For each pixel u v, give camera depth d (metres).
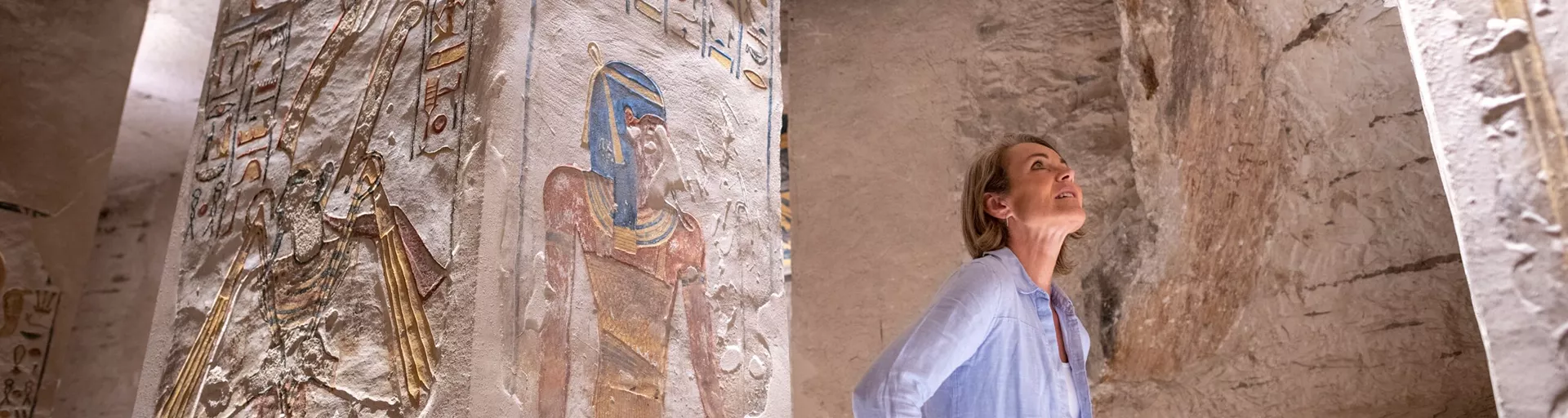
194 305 2.13
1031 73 4.02
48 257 4.22
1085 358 2.02
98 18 4.57
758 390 2.15
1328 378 3.23
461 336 1.66
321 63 2.14
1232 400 3.34
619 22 2.07
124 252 5.18
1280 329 3.34
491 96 1.78
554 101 1.88
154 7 4.93
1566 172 0.98
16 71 4.26
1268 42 3.35
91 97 4.48
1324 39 3.33
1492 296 1.00
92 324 5.11
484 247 1.69
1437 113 1.06
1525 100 1.01
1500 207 1.01
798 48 4.46
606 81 2.00
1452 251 3.12
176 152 5.23
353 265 1.88
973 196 2.10
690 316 2.03
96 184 4.45
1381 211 3.25
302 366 1.88
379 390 1.75
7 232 4.11
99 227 5.22
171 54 5.08
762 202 2.32
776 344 2.24
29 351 4.09
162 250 5.17
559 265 1.80
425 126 1.87
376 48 2.05
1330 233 3.32
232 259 2.11
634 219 1.97
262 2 2.35
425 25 1.97
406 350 1.73
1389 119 3.25
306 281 1.95
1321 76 3.35
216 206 2.20
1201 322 3.43
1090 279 3.63
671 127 2.12
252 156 2.18
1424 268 3.16
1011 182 2.04
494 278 1.69
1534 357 0.96
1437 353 3.10
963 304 1.75
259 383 1.94
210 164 2.26
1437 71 1.07
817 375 4.00
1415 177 3.21
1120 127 3.79
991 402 1.78
